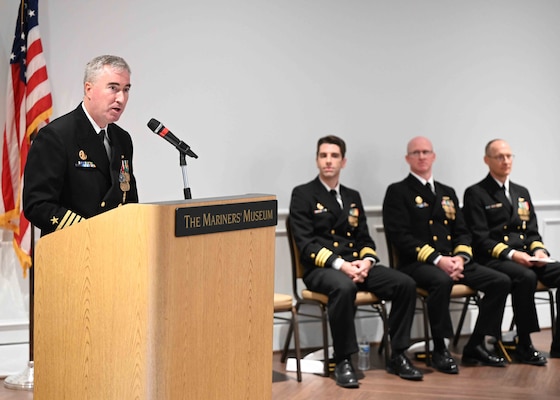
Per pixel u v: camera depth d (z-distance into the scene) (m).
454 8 5.54
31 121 4.28
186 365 2.21
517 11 5.70
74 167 2.73
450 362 4.70
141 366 2.19
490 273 4.89
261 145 5.09
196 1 4.89
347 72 5.28
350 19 5.28
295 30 5.14
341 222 4.84
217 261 2.27
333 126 5.26
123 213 2.20
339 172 4.96
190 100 4.90
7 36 4.45
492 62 5.64
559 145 5.79
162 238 2.14
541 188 5.81
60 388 2.34
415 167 5.09
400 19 5.40
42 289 2.35
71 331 2.31
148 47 4.79
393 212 5.04
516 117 5.72
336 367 4.46
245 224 2.34
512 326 5.41
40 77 4.30
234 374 2.35
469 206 5.25
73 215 2.62
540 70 5.77
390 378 4.57
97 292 2.26
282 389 4.32
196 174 4.93
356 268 4.65
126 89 2.76
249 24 5.02
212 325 2.27
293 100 5.16
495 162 5.23
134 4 4.75
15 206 4.36
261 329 2.43
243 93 5.03
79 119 2.76
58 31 4.58
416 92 5.46
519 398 4.15
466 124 5.59
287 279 5.19
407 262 5.04
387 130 5.40
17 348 4.50
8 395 4.11
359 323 5.39
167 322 2.16
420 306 5.50
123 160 2.87
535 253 5.16
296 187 4.89
